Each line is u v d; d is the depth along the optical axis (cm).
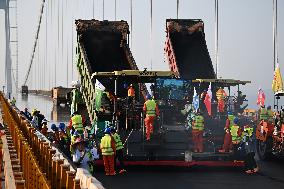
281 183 4078
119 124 5209
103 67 6994
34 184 1830
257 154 6000
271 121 5947
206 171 4659
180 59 7656
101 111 5322
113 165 4516
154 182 4119
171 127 5012
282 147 4972
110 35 7438
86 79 6525
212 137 5159
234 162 4650
